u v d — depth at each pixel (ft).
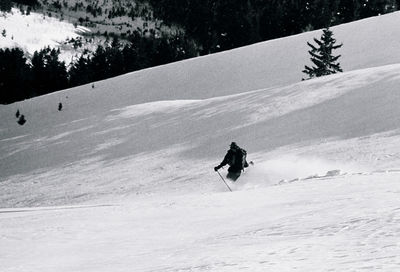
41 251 57.21
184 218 73.97
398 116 265.34
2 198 303.68
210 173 238.27
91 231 71.00
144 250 49.39
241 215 68.33
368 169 170.19
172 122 427.74
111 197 232.94
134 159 336.90
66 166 379.76
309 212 56.65
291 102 369.30
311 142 257.75
